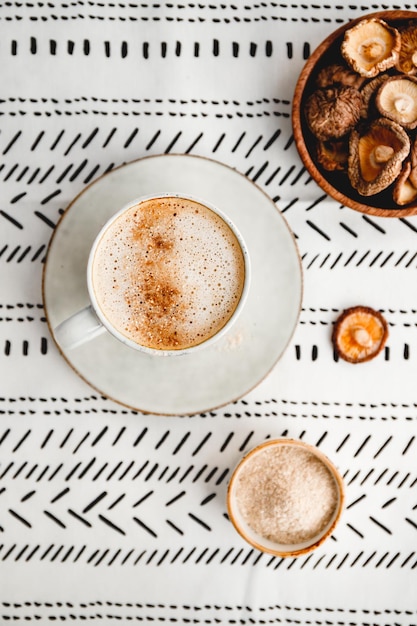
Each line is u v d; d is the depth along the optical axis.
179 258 0.61
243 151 0.66
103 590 0.66
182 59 0.66
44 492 0.66
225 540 0.66
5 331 0.66
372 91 0.63
